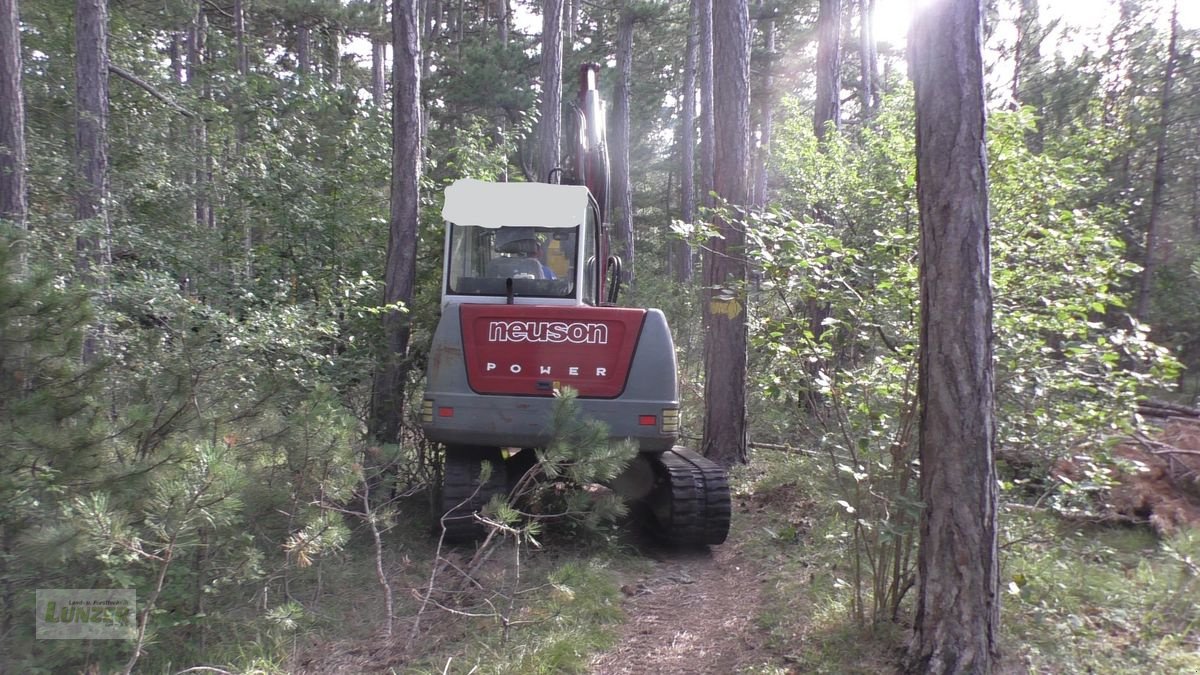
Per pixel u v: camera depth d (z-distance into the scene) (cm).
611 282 814
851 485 501
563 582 506
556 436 517
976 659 378
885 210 623
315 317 682
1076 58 1528
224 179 867
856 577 454
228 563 466
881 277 488
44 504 378
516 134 1099
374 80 2511
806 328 503
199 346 512
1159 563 553
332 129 949
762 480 828
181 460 404
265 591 477
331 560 555
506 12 2867
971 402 376
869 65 2081
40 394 395
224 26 2373
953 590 380
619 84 2469
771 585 548
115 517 348
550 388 597
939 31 374
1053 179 610
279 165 830
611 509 552
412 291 751
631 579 582
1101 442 483
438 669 430
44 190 821
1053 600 474
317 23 2345
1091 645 433
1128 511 623
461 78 2292
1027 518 522
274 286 761
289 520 492
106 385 451
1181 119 1317
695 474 630
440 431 596
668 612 521
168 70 1316
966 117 372
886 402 477
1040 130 1252
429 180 888
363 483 542
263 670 417
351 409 695
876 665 414
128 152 1005
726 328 900
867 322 478
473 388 600
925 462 391
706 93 1855
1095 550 547
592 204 732
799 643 453
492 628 478
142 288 585
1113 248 561
